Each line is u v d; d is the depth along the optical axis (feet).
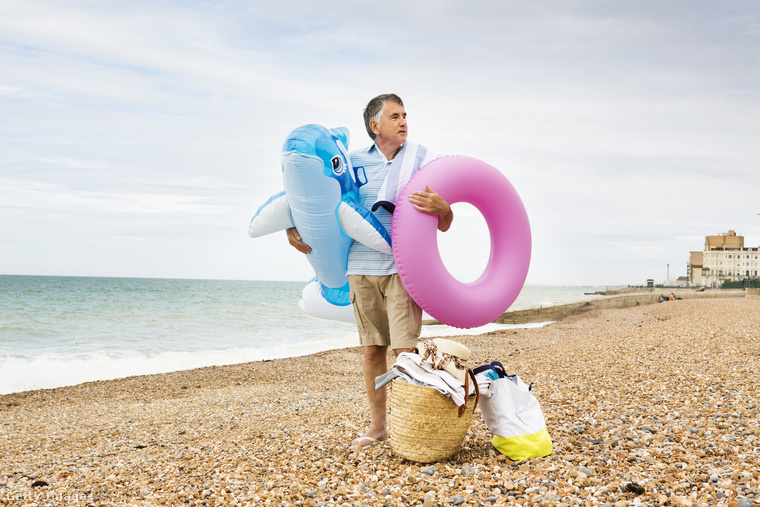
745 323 36.65
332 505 8.89
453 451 10.83
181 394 30.55
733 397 15.33
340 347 53.78
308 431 16.75
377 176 11.92
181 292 198.90
